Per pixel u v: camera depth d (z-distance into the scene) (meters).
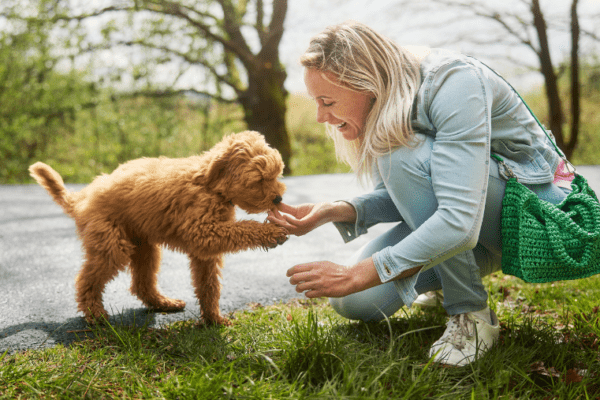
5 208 6.57
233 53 14.37
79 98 14.73
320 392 1.77
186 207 2.41
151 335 2.41
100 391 1.88
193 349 2.22
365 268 2.03
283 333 2.33
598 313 2.60
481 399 1.84
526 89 17.44
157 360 2.13
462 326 2.20
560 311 2.86
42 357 2.13
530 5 12.35
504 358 2.12
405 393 1.82
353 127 2.29
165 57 14.66
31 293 3.11
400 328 2.59
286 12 13.92
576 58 12.52
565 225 2.02
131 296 3.14
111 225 2.55
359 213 2.58
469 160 1.95
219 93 15.33
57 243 4.62
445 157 1.98
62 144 15.04
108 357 2.13
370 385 1.80
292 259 4.26
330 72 2.10
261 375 1.97
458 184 1.94
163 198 2.44
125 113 15.41
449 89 2.01
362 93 2.15
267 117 14.48
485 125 1.97
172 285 3.43
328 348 2.05
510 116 2.19
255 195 2.36
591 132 17.09
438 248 1.95
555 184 2.31
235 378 1.89
